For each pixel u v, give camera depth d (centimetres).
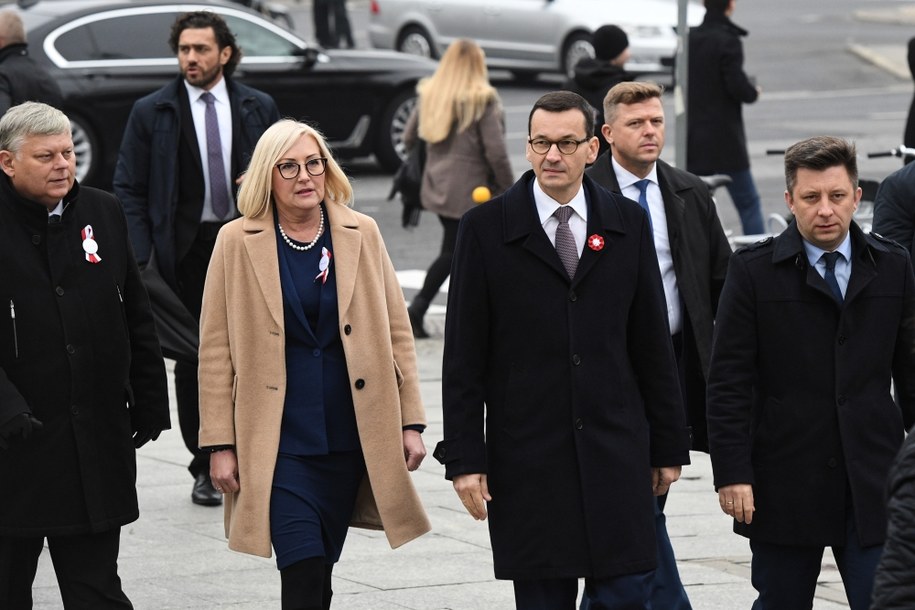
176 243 2450
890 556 1090
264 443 1636
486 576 2106
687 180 1959
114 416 1636
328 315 1661
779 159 6056
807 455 1587
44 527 1596
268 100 2492
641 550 1570
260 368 1648
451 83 3553
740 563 2180
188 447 2464
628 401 1590
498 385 1582
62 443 1598
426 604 1983
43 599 2006
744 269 1609
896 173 2073
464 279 1574
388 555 2209
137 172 2453
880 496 1572
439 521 2383
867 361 1584
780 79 8606
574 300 1564
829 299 1583
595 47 3269
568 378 1562
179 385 2442
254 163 1664
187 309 2483
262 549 1620
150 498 2508
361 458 1683
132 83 5238
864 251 1590
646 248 1603
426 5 8250
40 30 5194
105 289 1625
